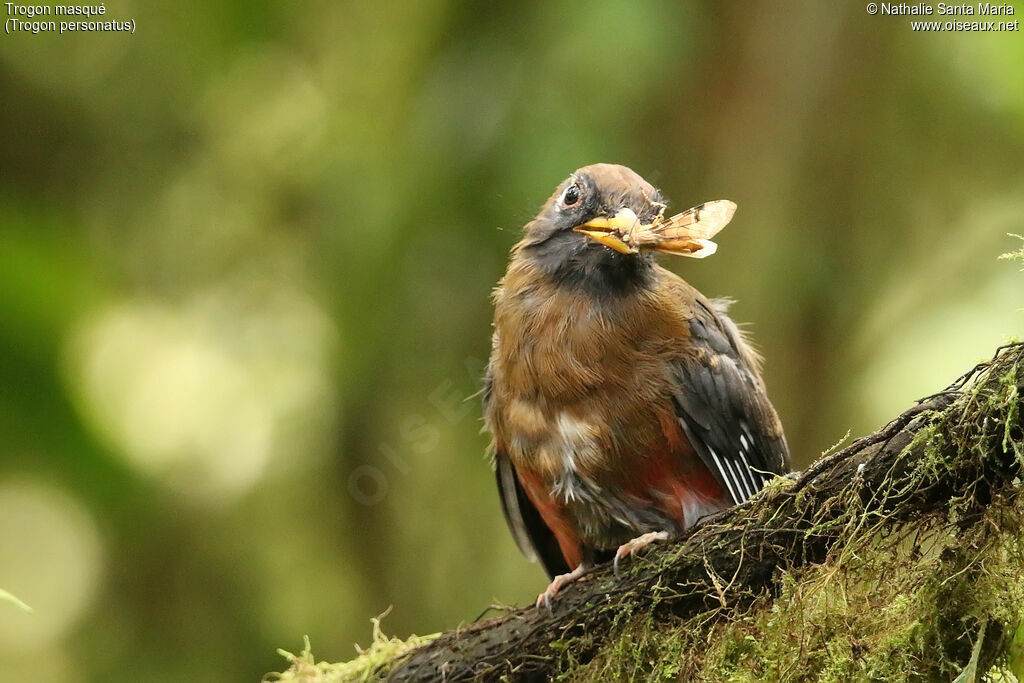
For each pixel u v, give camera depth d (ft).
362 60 41.45
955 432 17.76
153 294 41.50
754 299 42.06
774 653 18.97
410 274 39.86
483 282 39.37
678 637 20.03
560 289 24.56
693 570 20.11
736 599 19.72
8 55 39.60
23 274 27.43
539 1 39.06
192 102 41.39
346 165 40.86
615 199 24.62
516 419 24.79
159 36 40.52
